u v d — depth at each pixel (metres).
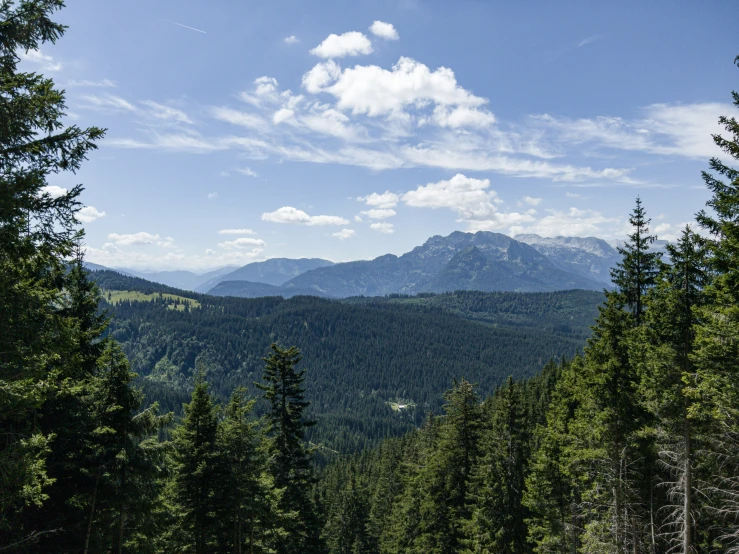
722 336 14.52
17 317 11.55
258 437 27.08
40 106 11.38
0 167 11.31
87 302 20.94
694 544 18.81
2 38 11.60
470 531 29.59
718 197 14.35
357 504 59.19
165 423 20.97
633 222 24.70
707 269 17.00
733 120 14.20
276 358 30.31
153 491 20.78
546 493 28.22
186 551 26.28
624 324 20.55
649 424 19.52
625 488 20.39
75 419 19.02
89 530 19.08
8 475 11.21
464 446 33.47
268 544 30.70
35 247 11.73
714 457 17.56
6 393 11.00
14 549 16.70
